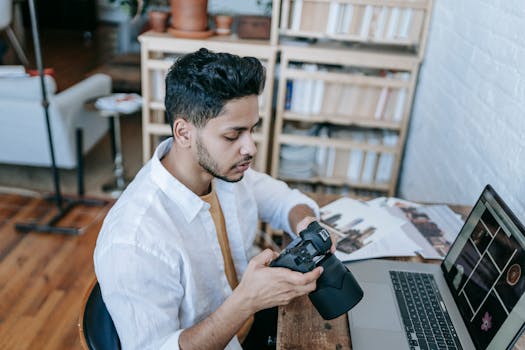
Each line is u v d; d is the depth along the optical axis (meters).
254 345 1.29
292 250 0.92
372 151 2.56
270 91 2.44
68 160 2.88
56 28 7.14
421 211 1.49
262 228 2.72
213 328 0.92
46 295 2.12
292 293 0.90
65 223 2.64
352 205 1.49
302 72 2.39
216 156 0.95
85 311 0.96
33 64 5.38
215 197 1.16
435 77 2.13
